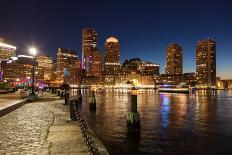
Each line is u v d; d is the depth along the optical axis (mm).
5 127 15531
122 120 36188
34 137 12781
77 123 17125
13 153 10008
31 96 41812
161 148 21031
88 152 10180
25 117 20234
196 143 22734
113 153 19531
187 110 57031
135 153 19594
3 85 69625
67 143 11609
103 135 25500
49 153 10031
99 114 43781
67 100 34125
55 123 17172
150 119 39438
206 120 38656
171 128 30594
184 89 199875
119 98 109312
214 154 19578
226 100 106562
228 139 24438
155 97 129375
